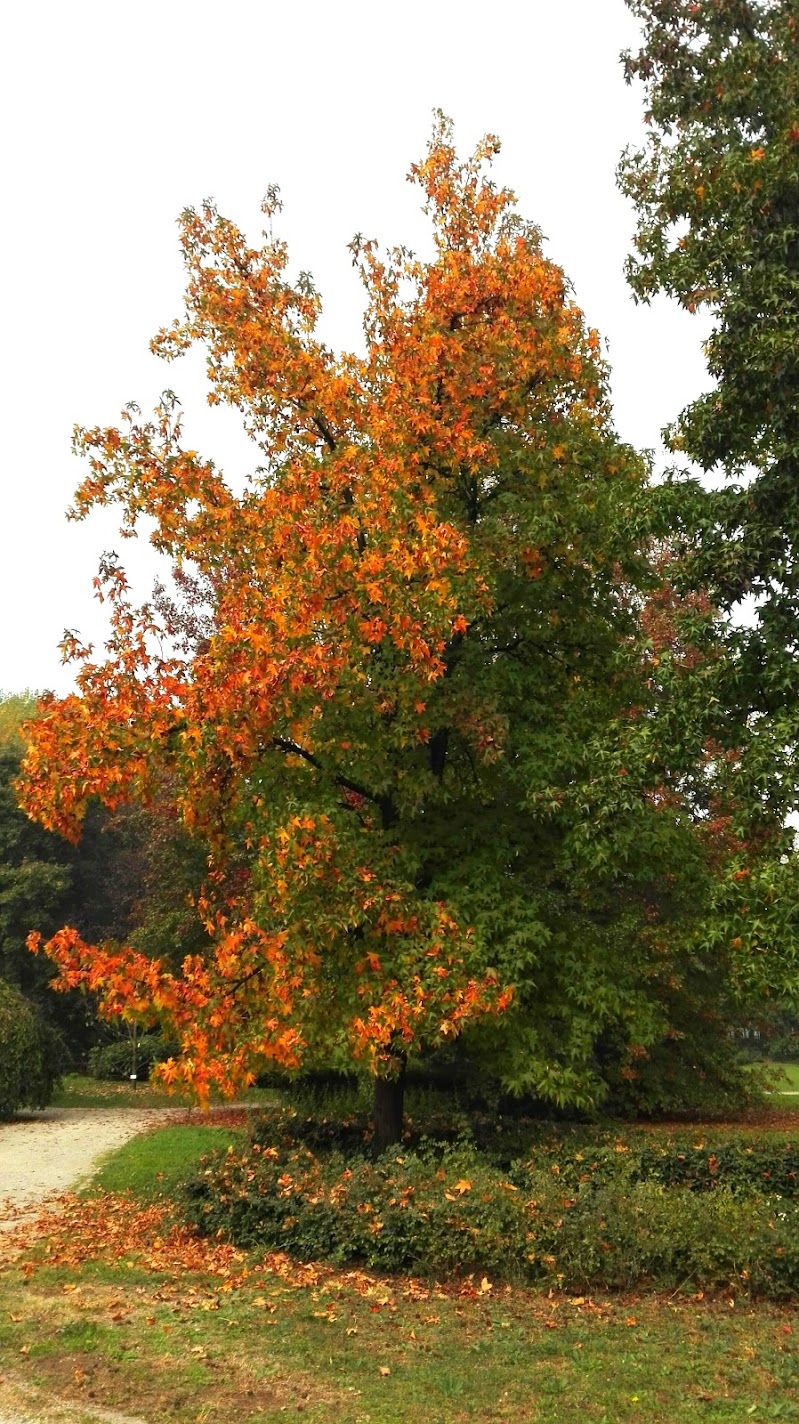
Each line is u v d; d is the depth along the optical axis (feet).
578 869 34.17
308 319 34.65
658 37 30.96
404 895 29.17
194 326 33.96
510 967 28.53
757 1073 68.18
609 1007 30.40
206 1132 50.14
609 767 28.19
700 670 28.12
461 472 33.83
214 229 34.24
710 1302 22.11
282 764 31.14
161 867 65.00
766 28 29.86
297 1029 26.73
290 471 31.50
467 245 35.19
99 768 26.61
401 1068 32.12
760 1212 24.73
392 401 31.60
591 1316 21.18
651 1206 24.32
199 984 27.20
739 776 25.66
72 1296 22.34
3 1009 61.36
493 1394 16.97
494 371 32.83
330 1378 17.63
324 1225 25.58
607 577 34.76
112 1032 97.60
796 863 24.17
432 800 32.09
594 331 35.19
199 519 31.78
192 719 25.88
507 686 32.37
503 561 32.14
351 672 28.37
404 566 27.40
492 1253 23.53
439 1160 30.37
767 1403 16.51
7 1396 16.74
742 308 27.09
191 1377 17.54
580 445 33.76
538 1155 30.37
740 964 24.70
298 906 27.86
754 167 27.09
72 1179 39.34
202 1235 27.96
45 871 91.61
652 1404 16.52
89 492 31.35
